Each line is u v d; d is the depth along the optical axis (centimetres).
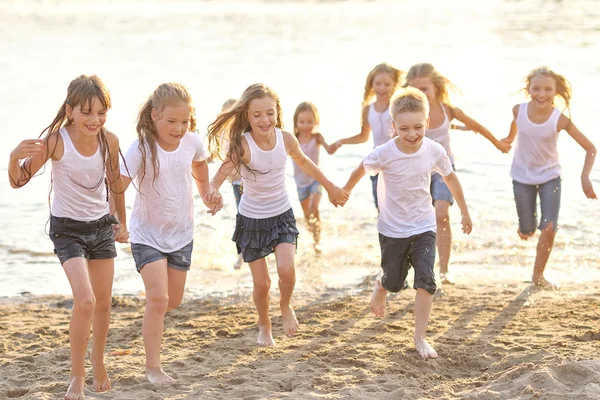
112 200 1150
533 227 1736
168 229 1184
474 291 1634
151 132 1165
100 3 14375
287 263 1298
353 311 1529
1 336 1409
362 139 1997
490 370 1173
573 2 11419
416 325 1263
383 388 1089
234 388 1095
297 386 1104
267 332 1337
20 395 1114
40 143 1009
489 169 2639
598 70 4572
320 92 4416
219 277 1817
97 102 1034
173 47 6919
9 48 6988
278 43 7062
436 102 1769
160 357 1248
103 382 1114
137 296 1683
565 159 2616
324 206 2355
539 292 1619
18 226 2216
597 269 1762
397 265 1320
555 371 1083
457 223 2109
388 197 1310
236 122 1315
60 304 1650
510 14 9512
